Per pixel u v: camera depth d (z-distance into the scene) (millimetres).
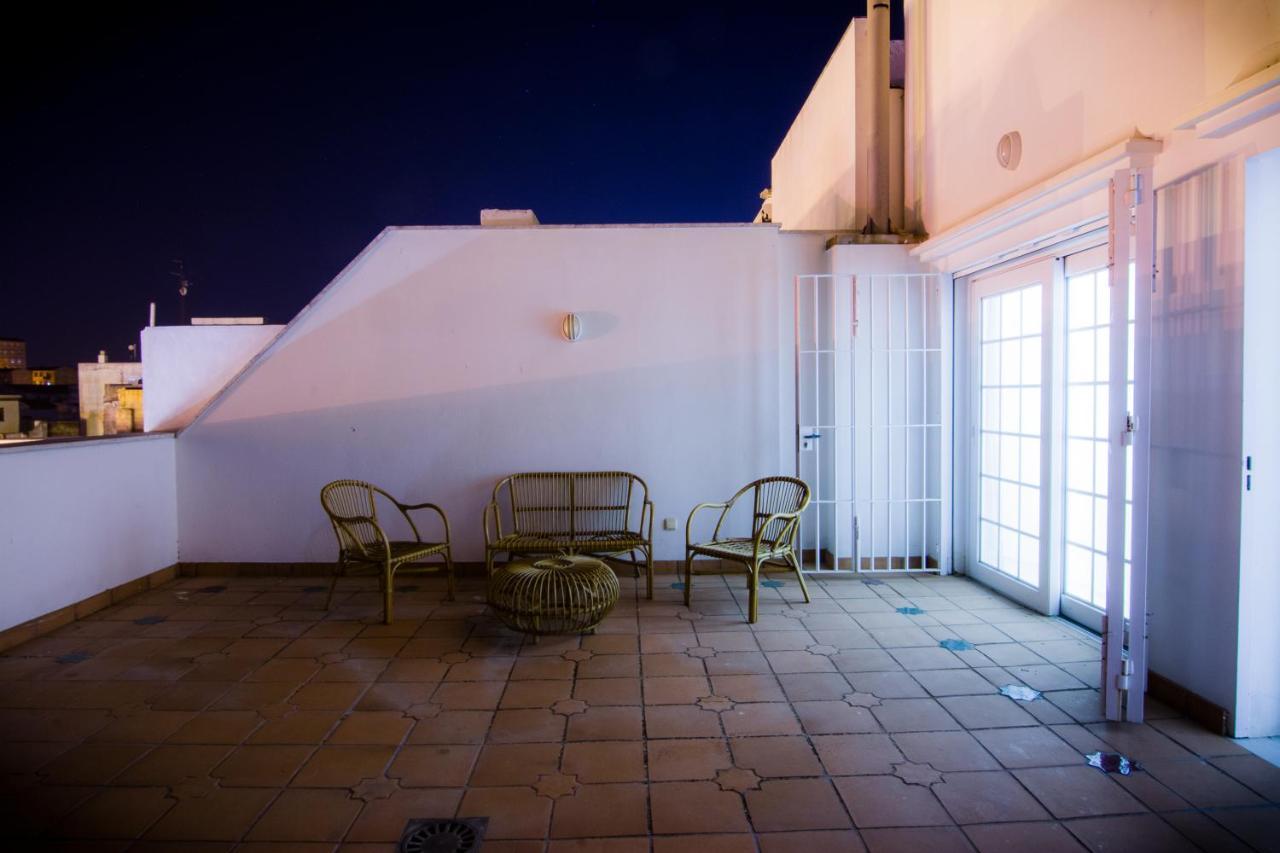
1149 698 3271
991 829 2314
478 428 5555
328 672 3658
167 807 2465
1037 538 4508
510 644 4066
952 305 5332
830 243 5543
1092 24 3492
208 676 3613
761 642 4043
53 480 4367
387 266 5523
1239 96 2484
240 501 5598
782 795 2514
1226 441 2836
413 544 4910
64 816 2410
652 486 5574
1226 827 2314
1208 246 2877
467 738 2943
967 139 4785
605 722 3078
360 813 2422
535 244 5516
